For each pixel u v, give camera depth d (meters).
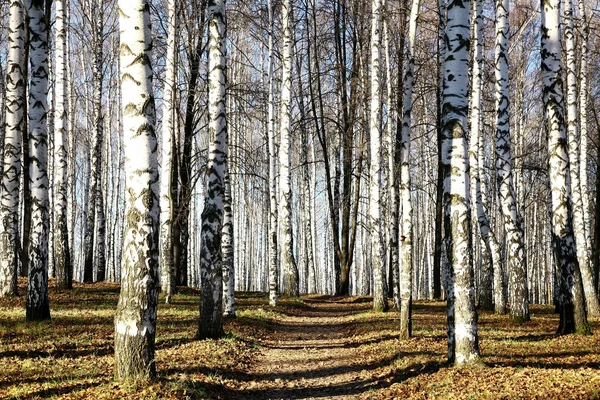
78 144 47.38
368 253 43.53
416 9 15.27
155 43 20.52
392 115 22.22
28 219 21.80
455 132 8.79
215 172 12.33
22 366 8.53
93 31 26.33
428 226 41.62
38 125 12.84
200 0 19.75
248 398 8.20
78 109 42.34
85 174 43.19
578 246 17.19
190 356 10.11
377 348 11.94
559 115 12.72
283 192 25.64
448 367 8.77
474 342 8.70
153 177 7.28
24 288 18.39
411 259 12.66
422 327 14.80
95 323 13.18
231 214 16.34
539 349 10.73
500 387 7.26
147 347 7.20
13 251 16.44
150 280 7.20
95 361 9.16
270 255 21.23
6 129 16.06
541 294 43.81
